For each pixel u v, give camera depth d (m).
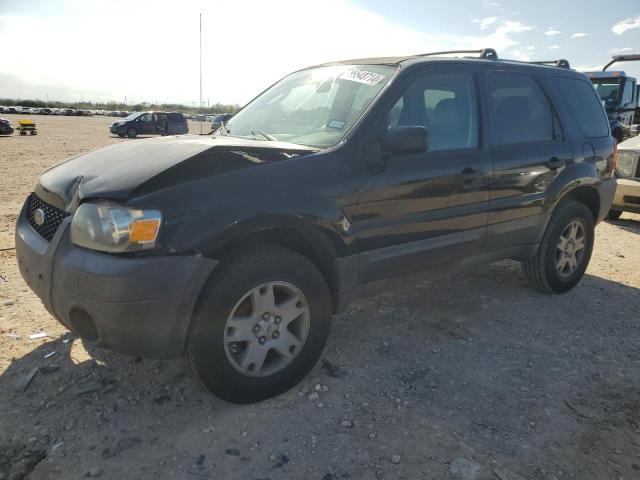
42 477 2.31
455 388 3.14
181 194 2.53
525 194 4.14
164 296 2.47
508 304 4.52
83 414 2.75
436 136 3.60
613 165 5.09
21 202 8.12
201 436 2.62
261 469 2.41
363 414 2.84
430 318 4.16
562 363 3.52
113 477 2.32
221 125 4.23
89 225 2.52
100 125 40.94
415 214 3.40
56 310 2.69
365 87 3.48
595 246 6.82
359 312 4.23
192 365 2.70
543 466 2.51
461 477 2.41
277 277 2.82
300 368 3.03
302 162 2.92
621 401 3.10
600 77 14.46
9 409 2.77
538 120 4.37
